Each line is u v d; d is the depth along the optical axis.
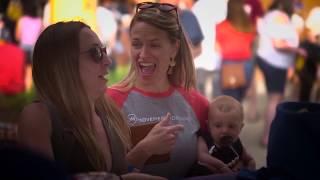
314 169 1.46
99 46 1.62
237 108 2.10
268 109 5.78
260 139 5.89
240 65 5.88
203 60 5.86
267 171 1.53
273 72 5.88
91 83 1.62
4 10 6.65
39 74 1.58
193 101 2.14
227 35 5.76
